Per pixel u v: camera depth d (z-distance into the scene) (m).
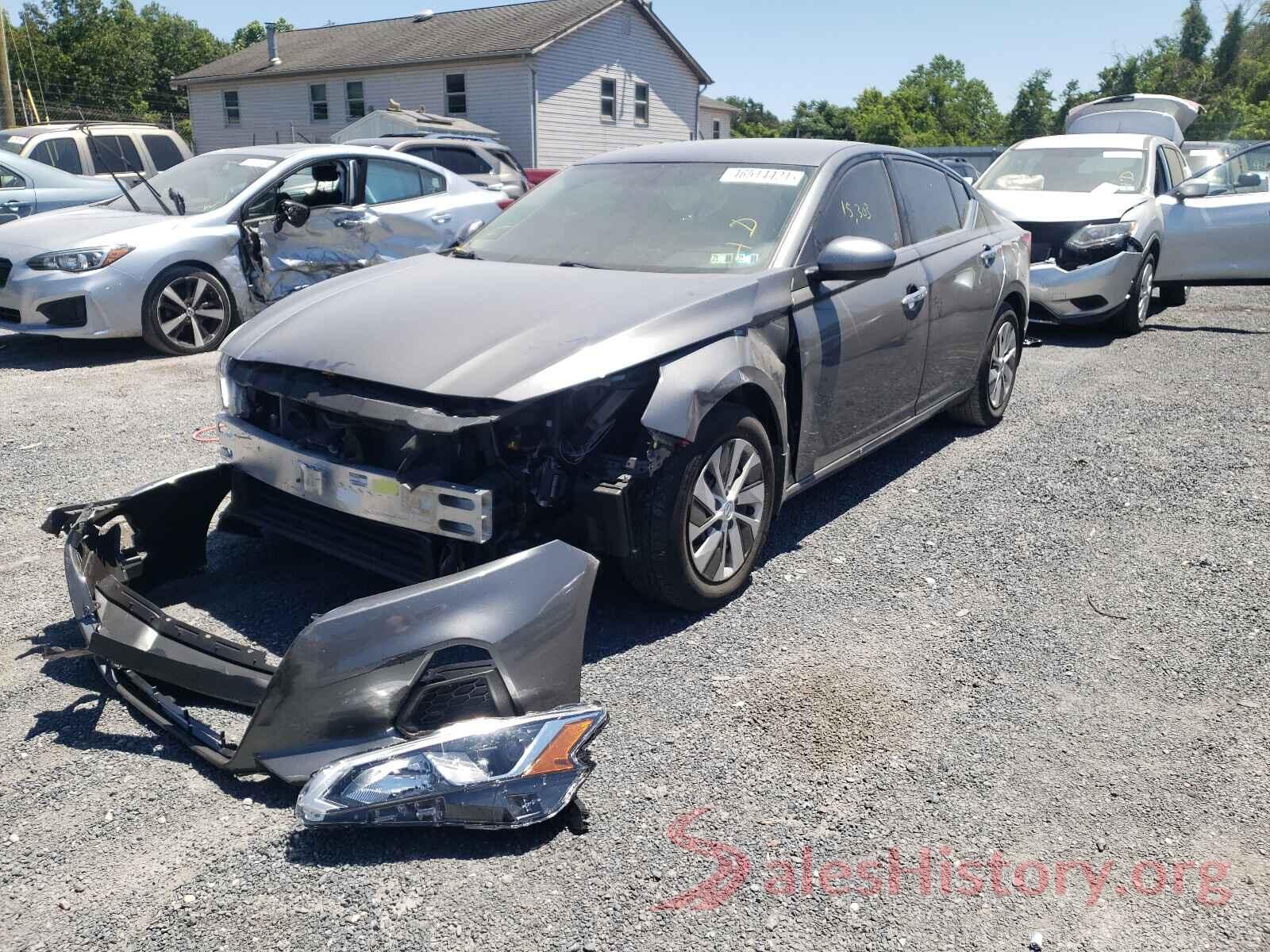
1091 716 3.23
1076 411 6.95
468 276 4.07
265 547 4.34
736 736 3.08
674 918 2.35
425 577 3.30
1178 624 3.86
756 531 3.98
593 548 3.46
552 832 2.64
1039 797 2.82
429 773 2.51
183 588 3.94
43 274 7.63
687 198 4.56
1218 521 4.90
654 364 3.47
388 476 3.23
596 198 4.75
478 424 3.06
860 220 4.73
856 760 2.97
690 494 3.57
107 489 5.07
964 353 5.70
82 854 2.52
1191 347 9.16
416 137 13.96
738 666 3.49
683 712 3.20
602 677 3.40
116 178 9.00
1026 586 4.18
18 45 55.00
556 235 4.56
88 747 2.96
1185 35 62.53
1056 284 9.03
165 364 7.92
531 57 28.05
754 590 4.08
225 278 8.31
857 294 4.48
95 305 7.68
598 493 3.34
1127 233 9.06
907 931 2.33
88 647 2.91
